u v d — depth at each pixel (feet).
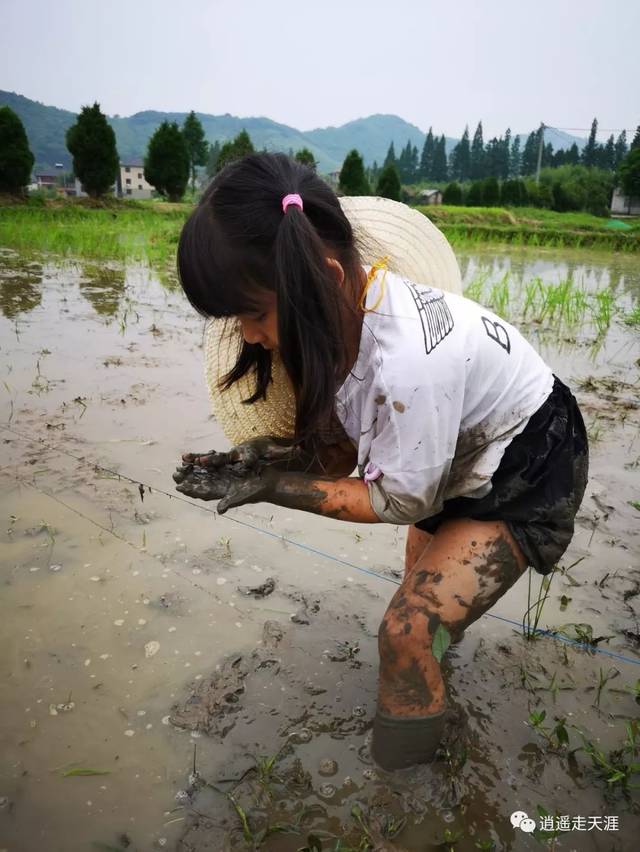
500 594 5.31
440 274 6.19
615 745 5.90
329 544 8.79
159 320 20.51
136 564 8.04
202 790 5.31
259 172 4.33
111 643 6.79
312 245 4.16
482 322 5.17
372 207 5.94
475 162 448.65
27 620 7.04
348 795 5.31
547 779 5.54
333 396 4.47
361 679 6.52
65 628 6.96
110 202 68.95
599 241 65.26
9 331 18.03
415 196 199.72
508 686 6.53
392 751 5.39
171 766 5.50
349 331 4.72
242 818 4.96
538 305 26.13
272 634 7.01
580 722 6.14
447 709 6.18
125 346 17.24
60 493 9.51
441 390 4.63
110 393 13.60
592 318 24.36
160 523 8.94
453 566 5.16
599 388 15.72
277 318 4.33
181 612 7.29
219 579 7.88
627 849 4.99
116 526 8.79
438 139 494.18
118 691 6.22
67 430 11.64
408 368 4.54
